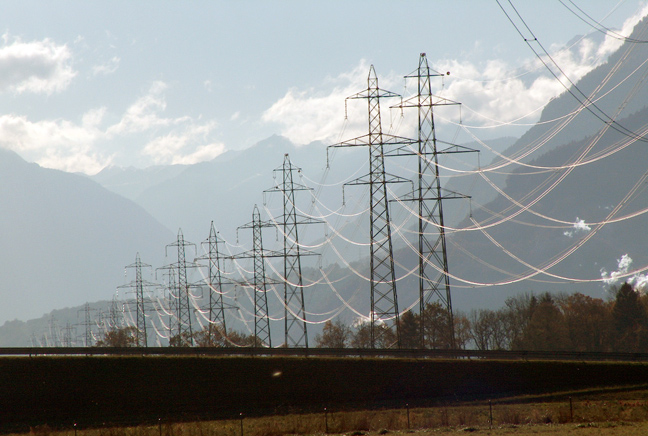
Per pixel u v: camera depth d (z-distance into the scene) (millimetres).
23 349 70250
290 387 67688
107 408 62969
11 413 61406
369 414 55594
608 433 38906
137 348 73688
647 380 71500
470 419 49781
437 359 72000
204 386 67000
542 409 54469
